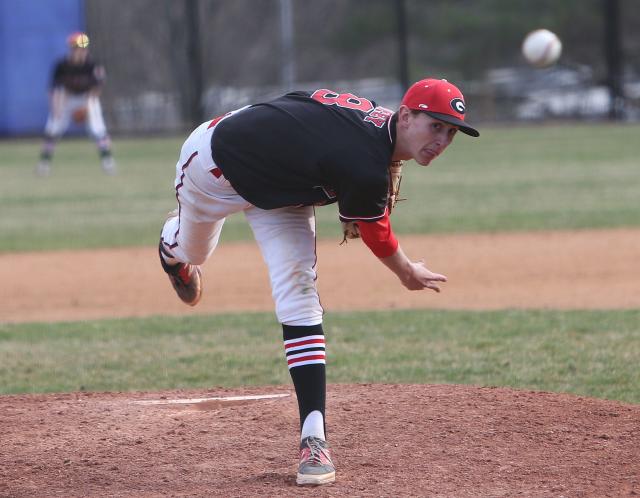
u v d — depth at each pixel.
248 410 16.58
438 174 63.56
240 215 48.62
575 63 110.00
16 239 40.31
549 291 28.44
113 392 18.69
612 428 15.02
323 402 13.13
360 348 22.16
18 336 24.22
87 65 67.00
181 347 22.89
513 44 112.81
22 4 88.69
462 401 16.52
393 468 13.39
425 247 36.22
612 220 40.97
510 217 42.72
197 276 16.50
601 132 90.88
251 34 114.31
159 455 14.34
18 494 12.88
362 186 12.38
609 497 12.23
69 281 31.94
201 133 13.52
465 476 13.02
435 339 22.86
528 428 15.02
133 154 82.50
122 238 40.19
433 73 116.31
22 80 91.31
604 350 21.27
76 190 58.28
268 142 12.75
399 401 16.59
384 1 117.44
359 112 12.82
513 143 84.19
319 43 120.06
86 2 97.50
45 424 16.03
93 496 12.72
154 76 105.88
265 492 12.59
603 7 107.00
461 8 115.69
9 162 77.62
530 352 21.31
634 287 28.53
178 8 104.31
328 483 12.77
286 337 13.20
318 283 30.72
